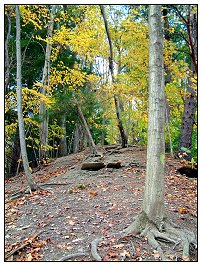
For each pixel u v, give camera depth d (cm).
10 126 1399
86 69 1672
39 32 1598
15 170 1741
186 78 1023
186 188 788
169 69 943
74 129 2333
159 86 488
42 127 1514
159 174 484
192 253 432
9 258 445
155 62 491
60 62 1451
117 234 481
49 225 563
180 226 505
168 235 458
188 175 950
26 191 841
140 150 1303
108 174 965
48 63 1477
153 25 499
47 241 485
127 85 1192
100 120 2031
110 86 1224
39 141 1536
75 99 1242
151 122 489
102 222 546
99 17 1459
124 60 1161
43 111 1454
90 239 477
